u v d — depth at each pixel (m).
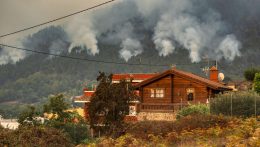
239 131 19.11
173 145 19.39
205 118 25.08
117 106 29.06
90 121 30.12
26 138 19.38
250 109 31.02
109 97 29.47
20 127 20.42
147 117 41.78
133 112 42.47
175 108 41.28
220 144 16.09
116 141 20.66
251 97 31.59
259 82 44.50
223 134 20.97
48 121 35.41
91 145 21.73
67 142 21.41
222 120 24.94
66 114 36.00
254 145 14.38
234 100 31.70
